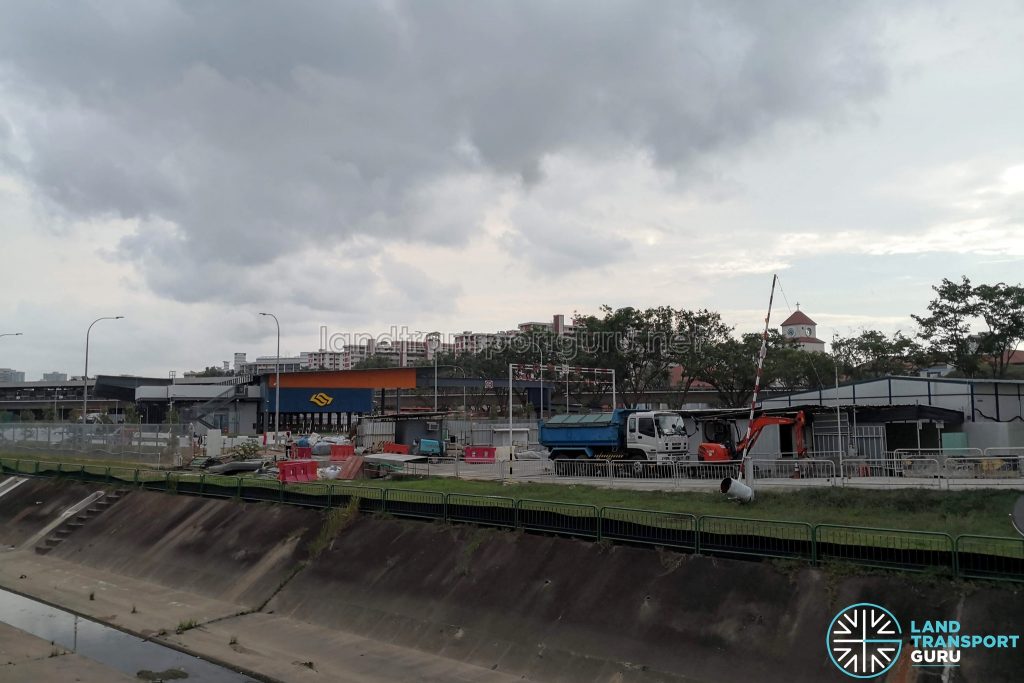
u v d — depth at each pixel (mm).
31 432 57438
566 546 20328
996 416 41875
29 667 19328
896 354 78312
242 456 48281
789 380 82688
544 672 17312
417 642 19984
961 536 14500
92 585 28359
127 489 37125
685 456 38094
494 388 85438
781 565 16438
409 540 23766
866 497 26484
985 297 69438
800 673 14516
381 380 81125
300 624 22500
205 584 27062
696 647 16016
